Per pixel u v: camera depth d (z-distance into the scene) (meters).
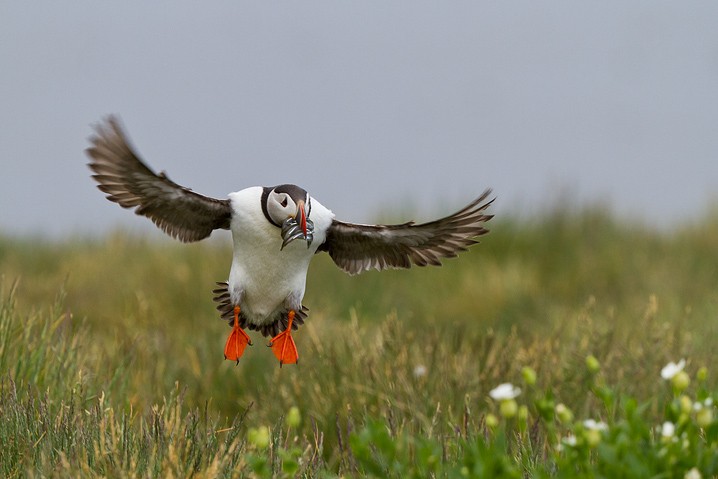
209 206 8.74
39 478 7.92
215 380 12.97
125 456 7.88
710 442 7.00
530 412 10.98
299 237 8.47
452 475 6.91
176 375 12.98
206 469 7.95
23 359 10.70
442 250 9.35
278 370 12.66
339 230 9.16
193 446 8.37
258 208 8.72
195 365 13.12
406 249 9.36
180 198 8.62
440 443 9.32
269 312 9.39
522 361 12.17
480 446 6.86
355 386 11.59
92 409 9.39
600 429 7.01
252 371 13.17
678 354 12.72
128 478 7.70
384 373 11.83
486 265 20.06
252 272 9.05
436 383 11.62
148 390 11.84
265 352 13.50
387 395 11.12
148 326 15.09
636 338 13.57
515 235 21.20
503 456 6.80
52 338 11.77
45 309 15.55
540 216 22.19
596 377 11.87
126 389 11.66
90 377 11.11
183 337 14.64
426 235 9.19
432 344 12.77
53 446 8.52
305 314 9.53
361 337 13.62
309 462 8.70
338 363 12.34
